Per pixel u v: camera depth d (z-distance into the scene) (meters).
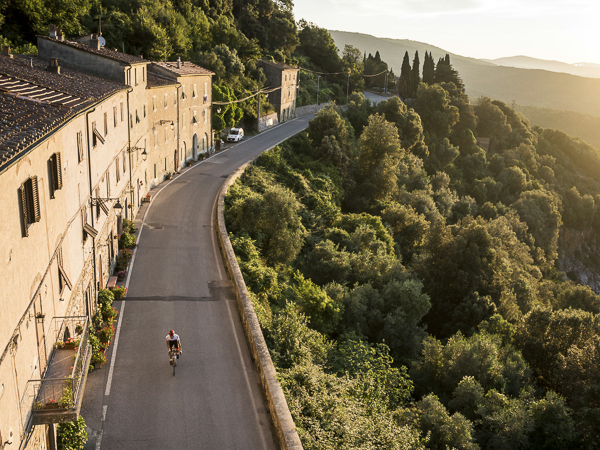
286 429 14.11
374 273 37.06
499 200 93.12
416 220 53.53
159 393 16.67
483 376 29.09
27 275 10.97
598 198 115.00
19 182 10.30
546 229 85.69
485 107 121.25
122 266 26.36
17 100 13.95
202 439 14.67
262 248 34.09
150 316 21.91
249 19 107.75
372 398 21.00
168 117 44.56
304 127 77.81
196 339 20.25
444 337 39.75
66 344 14.23
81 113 16.33
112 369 17.83
